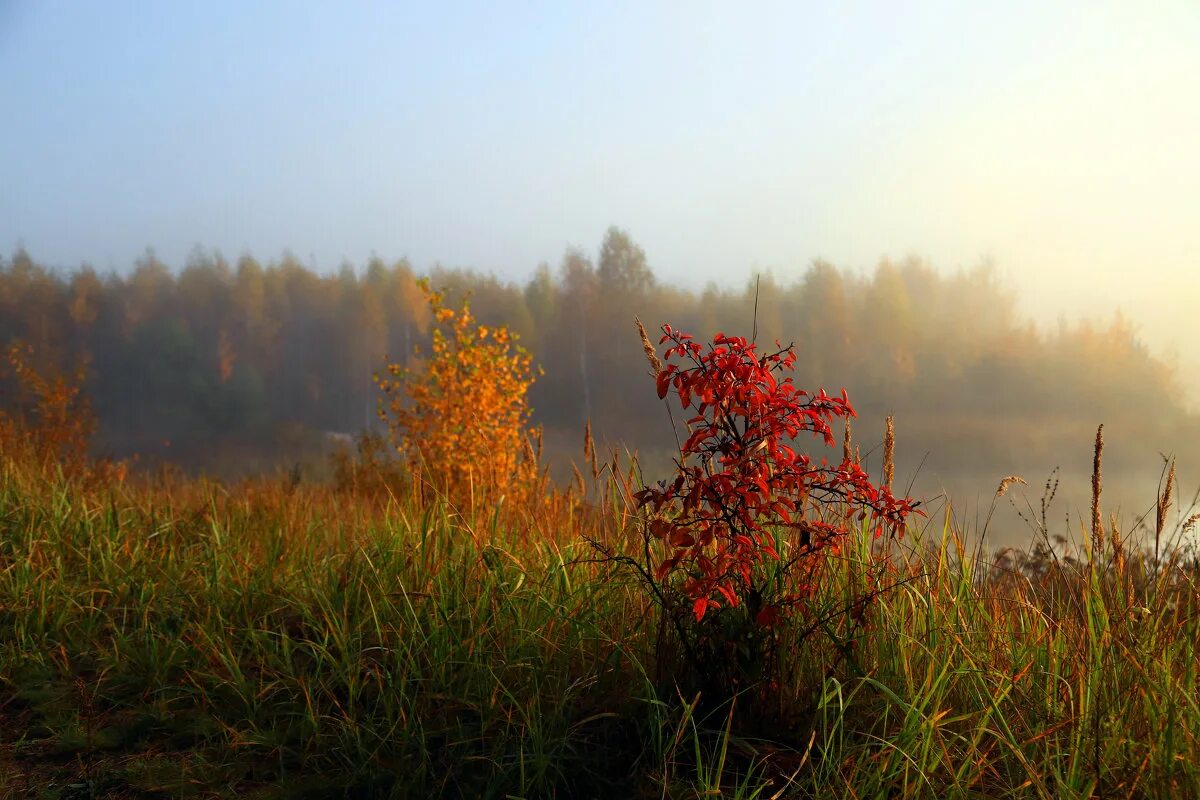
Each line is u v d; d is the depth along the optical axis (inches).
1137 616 130.2
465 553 171.0
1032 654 130.6
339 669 149.6
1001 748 116.6
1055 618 138.9
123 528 233.0
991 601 144.3
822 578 141.7
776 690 128.0
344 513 287.0
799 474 125.3
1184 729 108.2
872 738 118.1
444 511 188.7
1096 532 137.8
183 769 127.4
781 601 127.0
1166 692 110.4
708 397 122.1
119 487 295.4
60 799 120.9
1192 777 102.2
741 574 123.9
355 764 126.1
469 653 144.9
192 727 140.1
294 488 354.3
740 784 113.7
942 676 117.0
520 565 163.3
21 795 122.7
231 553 217.2
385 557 186.4
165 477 352.2
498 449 393.1
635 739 126.6
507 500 208.7
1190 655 116.7
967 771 114.0
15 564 201.0
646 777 117.2
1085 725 112.5
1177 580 137.5
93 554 216.8
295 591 192.4
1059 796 104.5
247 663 164.1
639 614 149.2
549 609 147.8
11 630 177.3
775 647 128.9
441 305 483.2
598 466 169.6
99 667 164.2
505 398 464.4
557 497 198.4
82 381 677.9
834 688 126.2
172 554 211.6
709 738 124.4
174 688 152.4
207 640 161.6
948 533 145.3
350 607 178.5
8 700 152.9
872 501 124.6
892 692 116.3
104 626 182.4
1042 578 150.1
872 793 109.1
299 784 121.9
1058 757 109.9
